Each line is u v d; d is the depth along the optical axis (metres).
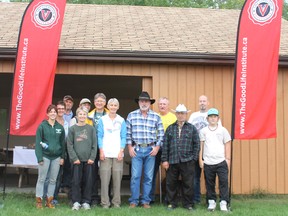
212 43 9.48
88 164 6.83
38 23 7.71
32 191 8.62
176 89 8.80
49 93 7.66
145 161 7.10
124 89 13.66
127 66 8.74
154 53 8.51
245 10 7.21
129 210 6.67
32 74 7.61
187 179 6.90
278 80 9.00
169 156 6.98
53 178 6.79
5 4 13.34
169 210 6.77
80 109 6.86
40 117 7.58
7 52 8.35
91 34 9.88
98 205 7.14
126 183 10.79
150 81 8.84
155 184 7.88
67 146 6.84
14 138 14.55
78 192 6.79
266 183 8.77
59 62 8.64
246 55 7.18
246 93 7.15
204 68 8.90
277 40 7.20
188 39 9.80
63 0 7.76
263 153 8.81
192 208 6.94
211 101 8.86
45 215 6.16
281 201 8.04
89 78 11.57
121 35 9.88
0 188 9.16
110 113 7.04
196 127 7.39
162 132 7.12
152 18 12.23
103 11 13.09
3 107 14.77
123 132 7.05
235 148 8.76
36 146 6.67
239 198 8.34
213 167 6.94
